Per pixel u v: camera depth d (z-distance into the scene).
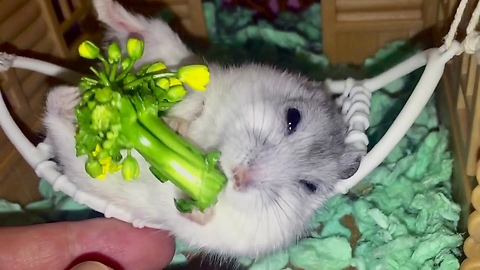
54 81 0.20
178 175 0.11
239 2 0.26
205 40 0.23
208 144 0.14
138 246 0.16
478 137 0.15
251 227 0.14
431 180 0.18
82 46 0.11
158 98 0.11
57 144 0.15
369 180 0.19
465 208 0.17
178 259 0.18
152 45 0.15
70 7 0.21
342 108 0.16
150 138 0.11
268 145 0.14
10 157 0.19
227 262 0.17
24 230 0.16
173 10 0.22
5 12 0.18
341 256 0.17
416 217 0.18
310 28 0.25
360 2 0.22
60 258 0.16
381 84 0.16
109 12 0.15
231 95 0.14
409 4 0.22
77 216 0.19
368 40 0.22
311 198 0.15
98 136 0.11
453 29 0.14
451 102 0.18
